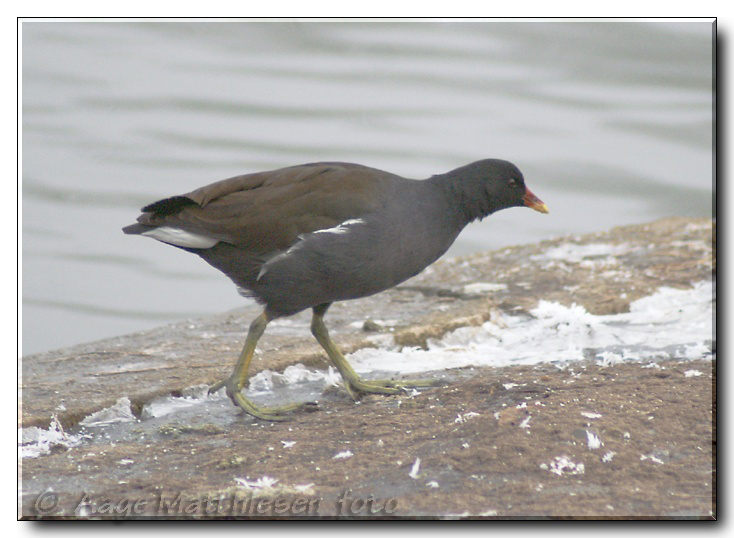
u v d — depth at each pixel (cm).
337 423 909
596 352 1138
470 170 1076
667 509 682
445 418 881
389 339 1202
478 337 1237
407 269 1037
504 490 713
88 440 926
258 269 1019
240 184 1041
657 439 799
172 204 1023
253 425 959
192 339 1239
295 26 3259
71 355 1173
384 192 1015
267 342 1209
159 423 972
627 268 1446
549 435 785
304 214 995
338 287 1008
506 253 1574
